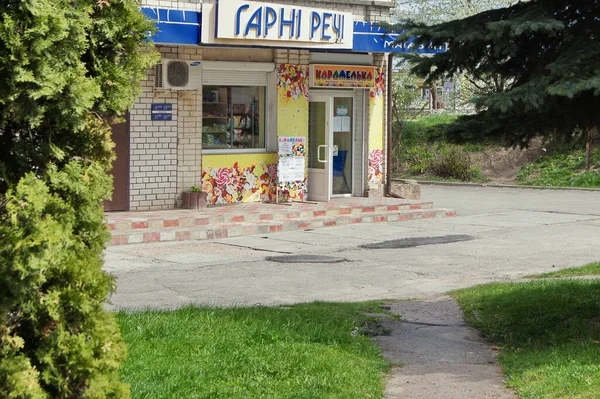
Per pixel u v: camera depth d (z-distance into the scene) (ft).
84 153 16.63
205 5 61.00
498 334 32.53
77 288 15.62
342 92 74.49
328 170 72.28
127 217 59.82
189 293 39.99
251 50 68.54
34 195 14.73
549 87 26.68
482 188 110.32
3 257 14.39
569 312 33.88
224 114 68.49
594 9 29.40
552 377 24.44
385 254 52.80
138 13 17.34
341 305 37.06
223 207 66.49
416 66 31.94
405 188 77.46
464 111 135.54
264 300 38.91
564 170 116.16
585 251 54.85
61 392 15.38
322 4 70.38
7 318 15.08
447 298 39.96
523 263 50.37
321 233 61.31
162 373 24.13
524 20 28.35
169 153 64.69
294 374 24.95
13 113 15.11
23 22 14.89
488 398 23.73
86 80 15.89
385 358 28.89
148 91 63.36
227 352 26.78
